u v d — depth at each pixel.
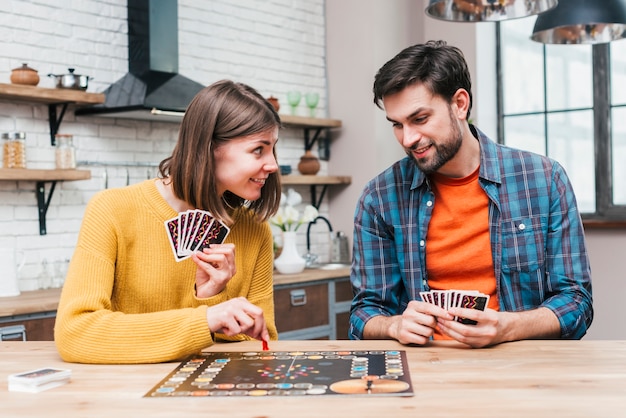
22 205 4.04
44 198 4.12
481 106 5.86
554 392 1.34
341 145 5.84
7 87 3.67
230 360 1.65
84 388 1.45
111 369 1.61
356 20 5.76
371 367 1.55
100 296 1.78
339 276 4.88
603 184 5.55
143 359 1.65
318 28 5.88
